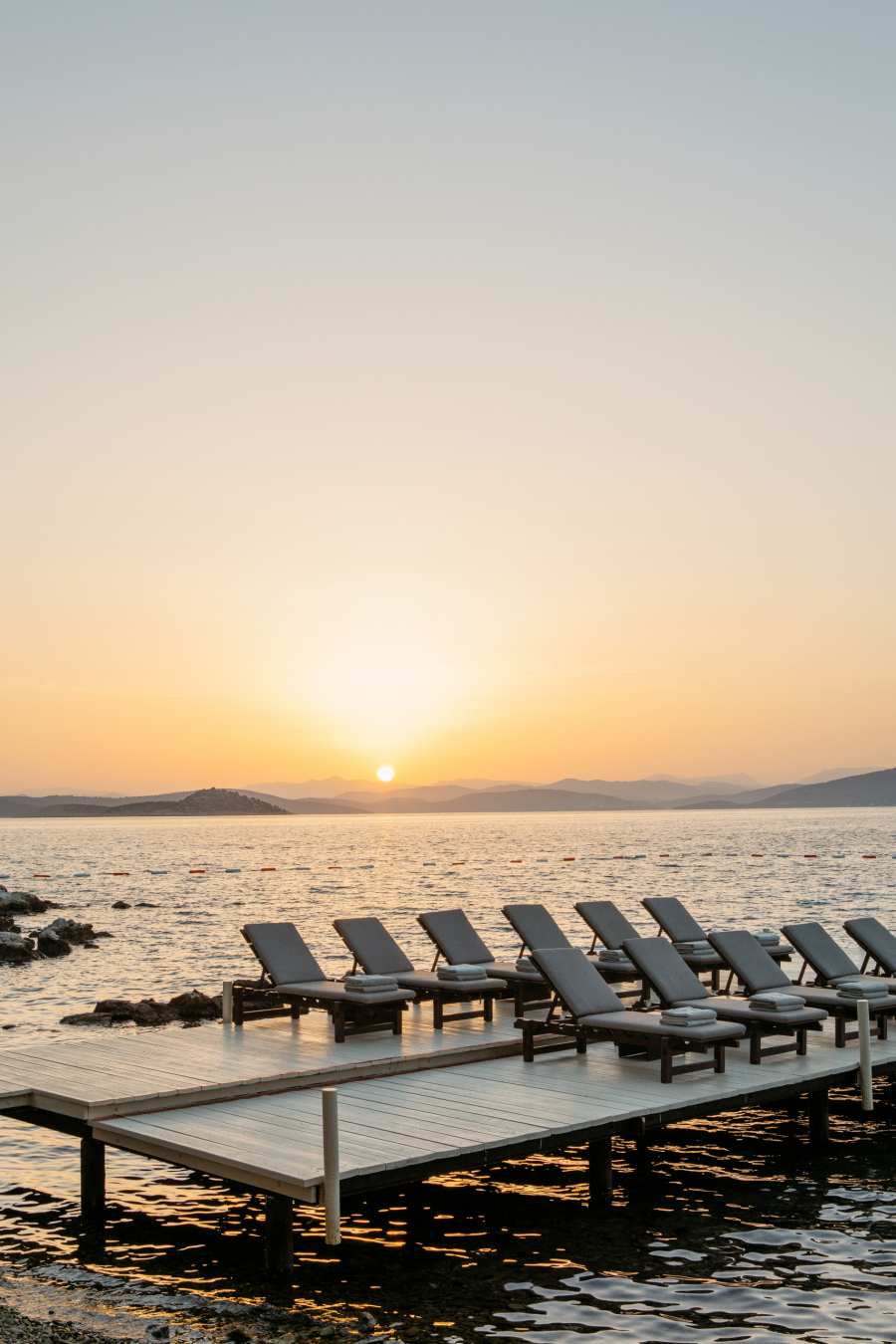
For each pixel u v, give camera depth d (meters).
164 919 43.16
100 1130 9.89
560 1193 10.72
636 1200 10.52
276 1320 7.89
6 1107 10.52
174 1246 9.41
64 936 34.59
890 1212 10.18
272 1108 10.33
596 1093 10.77
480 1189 10.85
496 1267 8.89
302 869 82.19
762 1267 8.88
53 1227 9.91
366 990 13.16
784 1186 10.92
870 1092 11.82
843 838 136.75
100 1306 8.17
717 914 42.25
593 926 16.64
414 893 57.38
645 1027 11.39
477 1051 12.55
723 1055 11.64
